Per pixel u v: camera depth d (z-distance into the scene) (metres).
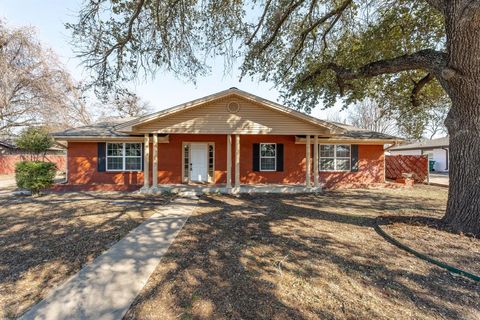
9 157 22.83
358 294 3.18
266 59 10.10
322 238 5.21
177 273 3.73
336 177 13.70
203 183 13.07
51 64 19.84
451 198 5.49
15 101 20.11
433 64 5.59
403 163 16.14
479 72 4.77
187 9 7.70
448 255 4.12
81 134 12.31
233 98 11.28
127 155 12.93
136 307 2.94
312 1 8.42
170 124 11.14
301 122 11.55
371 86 10.20
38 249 4.66
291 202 9.39
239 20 8.54
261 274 3.68
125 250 4.61
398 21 8.52
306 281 3.49
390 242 4.92
